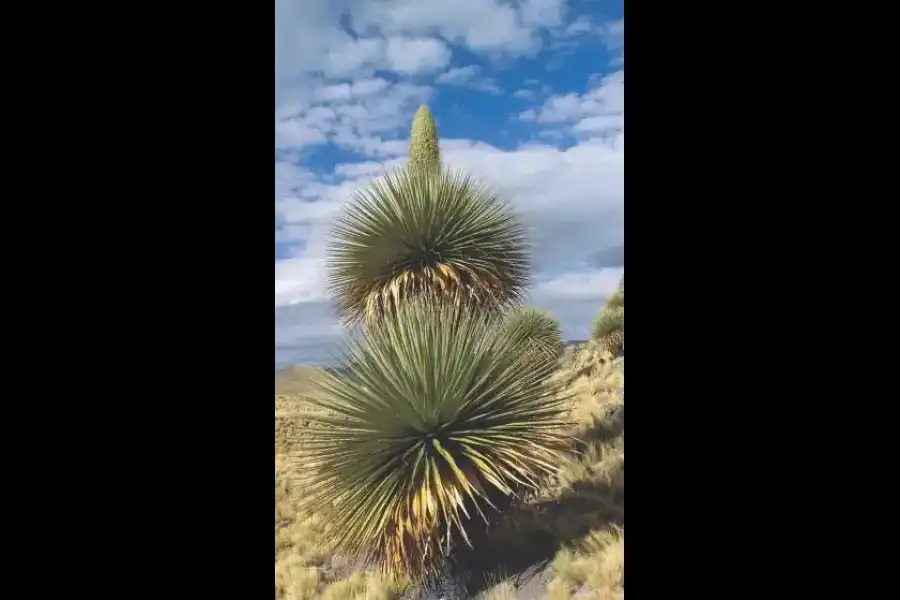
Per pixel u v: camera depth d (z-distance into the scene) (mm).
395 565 2943
